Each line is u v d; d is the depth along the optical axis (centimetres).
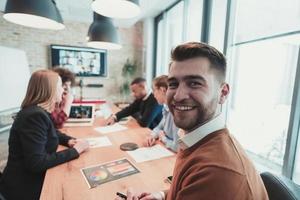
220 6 259
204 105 60
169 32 425
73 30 458
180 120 63
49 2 158
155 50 482
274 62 210
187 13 337
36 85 129
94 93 488
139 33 509
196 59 60
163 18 436
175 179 65
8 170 118
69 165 117
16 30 423
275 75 210
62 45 450
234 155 54
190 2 331
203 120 62
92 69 476
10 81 323
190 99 60
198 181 51
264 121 229
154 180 101
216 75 62
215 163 51
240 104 250
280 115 205
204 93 60
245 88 248
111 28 269
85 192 90
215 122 62
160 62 471
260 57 228
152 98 223
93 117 217
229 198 47
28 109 121
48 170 111
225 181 48
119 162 121
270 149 221
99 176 104
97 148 143
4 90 309
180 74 61
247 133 250
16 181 116
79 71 466
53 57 446
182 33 350
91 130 191
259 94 235
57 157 118
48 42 446
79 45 464
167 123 156
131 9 162
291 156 179
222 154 53
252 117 246
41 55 445
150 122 212
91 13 405
